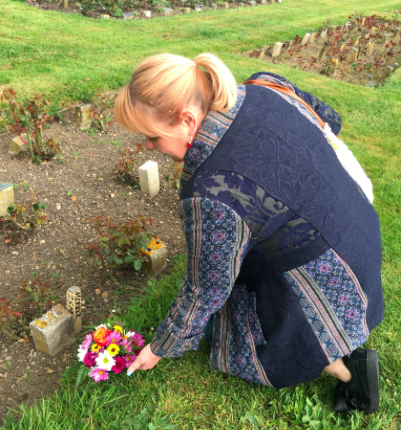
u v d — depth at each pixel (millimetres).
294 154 1322
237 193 1222
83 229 3055
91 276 2689
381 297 1729
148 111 1185
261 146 1271
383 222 3342
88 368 1981
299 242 1419
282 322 1626
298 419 1897
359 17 11398
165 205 3406
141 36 7609
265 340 1718
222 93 1208
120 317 2398
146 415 1864
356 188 1578
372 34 9891
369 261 1576
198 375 2100
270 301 1654
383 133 4895
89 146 3975
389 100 5832
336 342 1611
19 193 3246
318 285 1520
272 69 6586
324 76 6746
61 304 2383
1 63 5297
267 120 1322
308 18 11367
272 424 1896
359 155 4340
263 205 1266
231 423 1902
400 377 2109
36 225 2998
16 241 2881
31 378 2076
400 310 2508
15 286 2562
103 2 8820
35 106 3479
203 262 1310
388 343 2295
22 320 2338
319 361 1656
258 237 1339
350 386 1860
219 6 11516
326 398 2006
